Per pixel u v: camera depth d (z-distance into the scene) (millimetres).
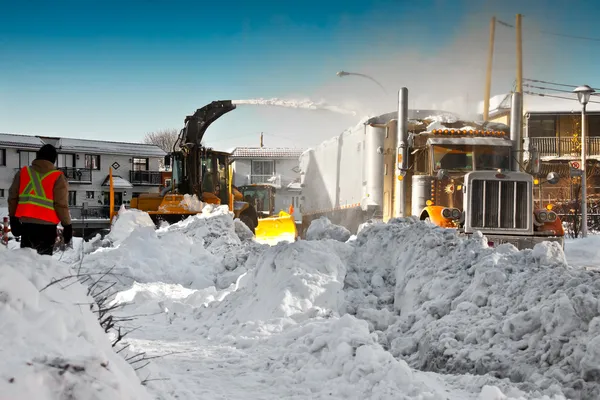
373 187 20297
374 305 8469
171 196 21516
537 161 18094
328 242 9703
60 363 3164
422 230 9172
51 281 4113
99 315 5332
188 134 23188
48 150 7754
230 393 5203
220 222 17625
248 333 7441
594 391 4859
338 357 5602
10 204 7652
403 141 18031
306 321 7770
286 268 8766
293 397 5090
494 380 5309
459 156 17938
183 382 5441
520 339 5820
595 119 44062
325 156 27562
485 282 7020
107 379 3268
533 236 16172
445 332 6387
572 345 5289
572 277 6234
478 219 16078
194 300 10727
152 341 7602
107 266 13102
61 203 7652
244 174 69312
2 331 3229
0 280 3441
